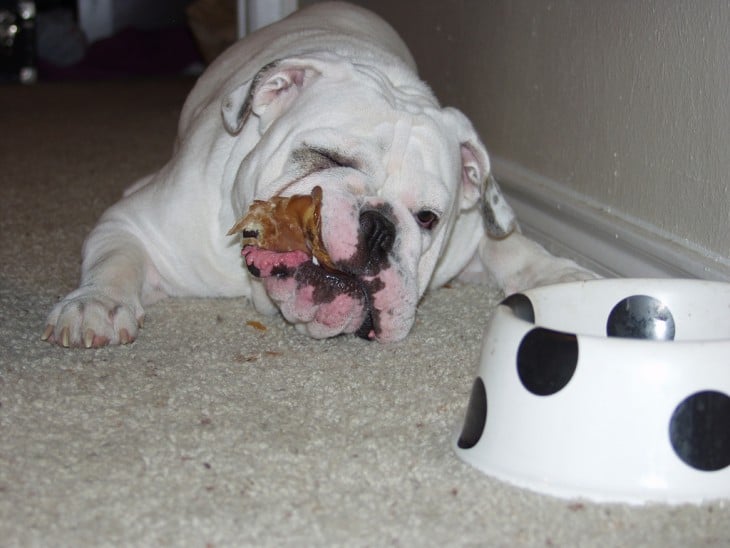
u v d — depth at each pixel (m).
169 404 0.63
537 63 1.02
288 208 0.71
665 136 0.82
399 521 0.50
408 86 0.84
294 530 0.49
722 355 0.51
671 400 0.51
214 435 0.59
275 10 1.54
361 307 0.73
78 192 1.25
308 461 0.56
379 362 0.72
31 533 0.48
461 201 0.87
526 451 0.53
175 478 0.54
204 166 0.83
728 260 0.74
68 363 0.70
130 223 0.85
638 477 0.51
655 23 0.82
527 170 1.06
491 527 0.49
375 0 1.47
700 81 0.77
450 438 0.59
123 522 0.49
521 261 0.91
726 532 0.49
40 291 0.87
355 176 0.72
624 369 0.51
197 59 2.68
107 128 1.76
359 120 0.74
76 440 0.58
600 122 0.91
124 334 0.73
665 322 0.66
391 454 0.57
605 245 0.90
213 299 0.87
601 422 0.52
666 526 0.49
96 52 2.65
